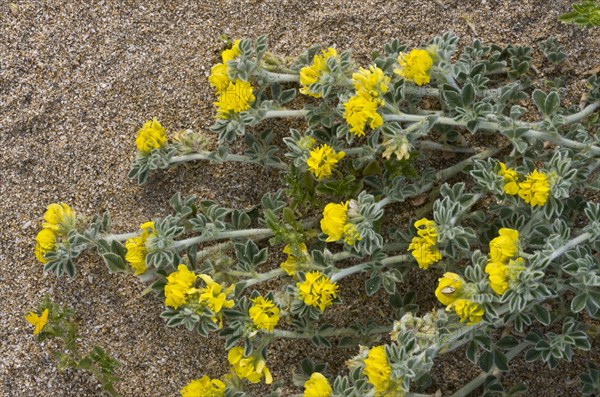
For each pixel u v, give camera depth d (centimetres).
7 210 63
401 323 56
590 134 61
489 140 62
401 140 57
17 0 64
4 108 64
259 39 60
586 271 56
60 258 59
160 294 61
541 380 61
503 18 63
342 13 63
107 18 64
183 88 63
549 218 57
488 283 55
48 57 64
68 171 63
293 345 62
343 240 58
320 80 58
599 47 62
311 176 61
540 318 58
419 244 57
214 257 61
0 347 63
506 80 63
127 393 63
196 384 57
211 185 63
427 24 63
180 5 64
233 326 58
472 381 60
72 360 62
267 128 63
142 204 63
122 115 63
